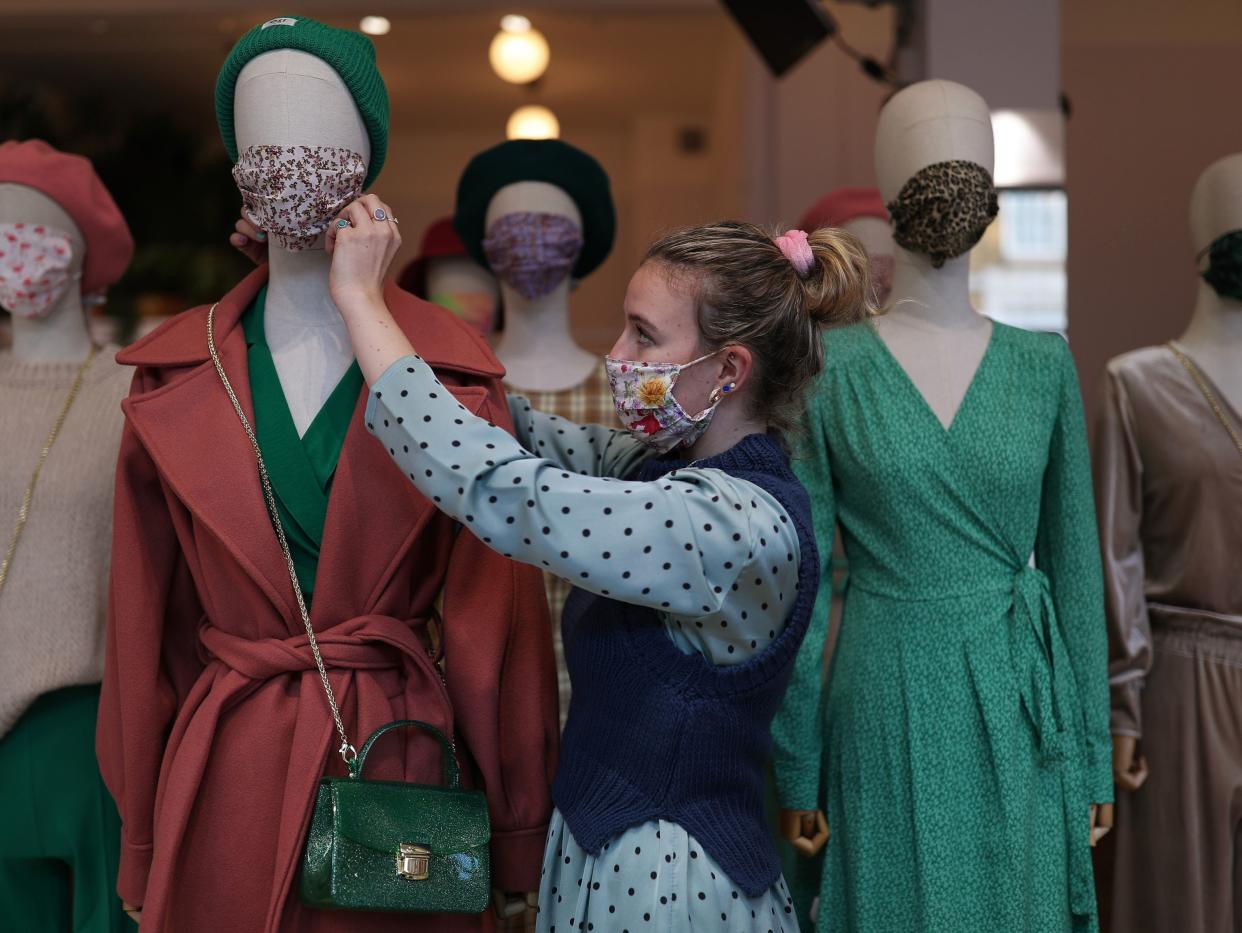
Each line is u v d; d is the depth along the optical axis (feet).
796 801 6.36
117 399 7.03
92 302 7.50
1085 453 6.46
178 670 5.32
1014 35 9.43
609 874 4.63
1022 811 6.01
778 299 4.90
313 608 4.93
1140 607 7.29
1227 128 8.41
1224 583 7.12
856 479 6.37
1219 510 7.11
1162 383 7.30
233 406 5.02
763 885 4.75
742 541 4.53
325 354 5.20
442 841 4.66
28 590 6.66
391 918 4.78
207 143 23.82
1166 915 7.13
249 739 4.82
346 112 4.92
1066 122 8.59
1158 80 8.50
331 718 4.82
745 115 18.35
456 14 17.69
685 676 4.72
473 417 4.66
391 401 4.63
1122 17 8.54
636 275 5.04
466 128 25.57
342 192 4.92
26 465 6.81
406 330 5.25
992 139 6.47
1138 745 7.34
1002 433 6.23
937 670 6.15
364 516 4.99
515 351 8.31
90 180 7.21
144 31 19.42
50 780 6.63
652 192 25.41
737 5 11.82
